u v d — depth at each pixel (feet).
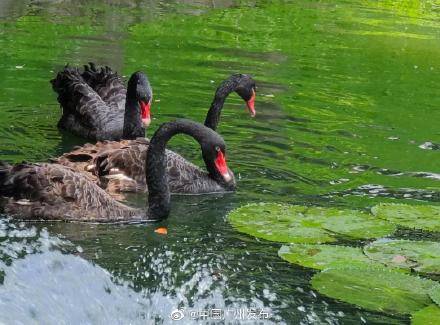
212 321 23.61
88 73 41.47
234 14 64.54
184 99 42.39
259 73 48.11
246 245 27.66
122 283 24.89
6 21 54.44
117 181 31.99
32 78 43.68
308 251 27.22
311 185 33.30
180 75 46.14
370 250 27.53
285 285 25.32
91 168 31.99
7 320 22.65
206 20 61.36
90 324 23.81
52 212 28.12
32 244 26.22
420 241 28.35
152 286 24.90
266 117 41.06
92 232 27.73
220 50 52.42
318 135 39.06
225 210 30.78
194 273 25.68
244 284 25.26
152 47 51.57
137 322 23.90
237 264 26.37
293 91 45.47
